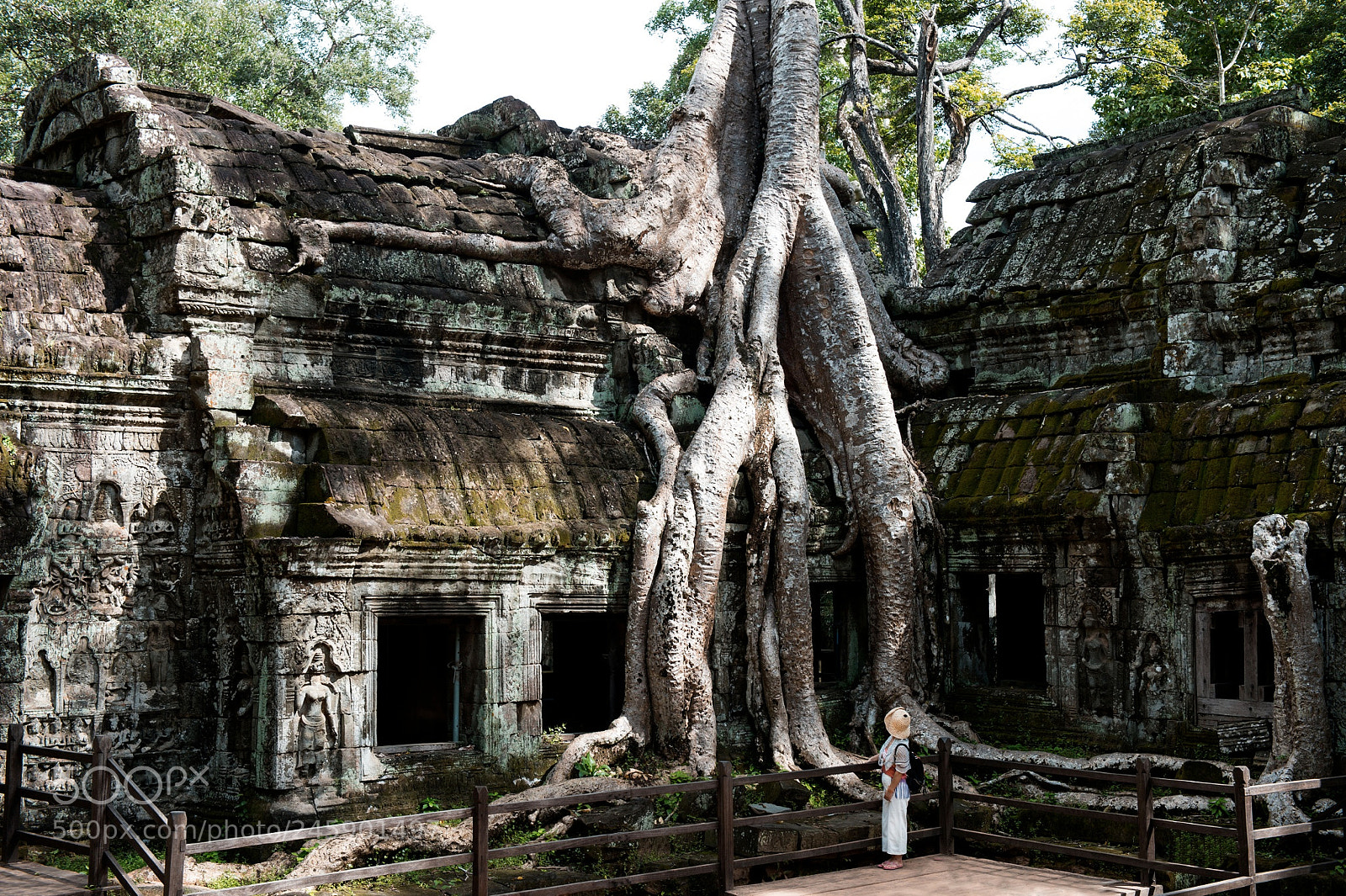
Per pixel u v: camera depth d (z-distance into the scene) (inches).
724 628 521.3
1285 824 403.5
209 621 453.1
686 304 575.8
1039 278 586.6
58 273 448.8
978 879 363.6
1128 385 519.2
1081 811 372.8
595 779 446.3
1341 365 492.1
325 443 446.6
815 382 572.7
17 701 409.1
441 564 448.5
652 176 576.4
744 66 624.1
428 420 481.4
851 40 935.7
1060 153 645.3
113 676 437.4
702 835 430.6
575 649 589.6
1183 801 435.5
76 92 493.4
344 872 302.8
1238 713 465.7
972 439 569.0
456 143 597.6
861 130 928.3
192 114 500.1
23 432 424.2
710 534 501.0
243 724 437.4
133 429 446.0
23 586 410.3
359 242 497.7
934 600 552.4
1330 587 435.5
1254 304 513.3
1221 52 975.0
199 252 450.6
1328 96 871.7
